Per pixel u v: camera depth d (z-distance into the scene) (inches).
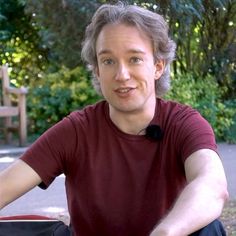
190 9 269.9
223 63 355.9
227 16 333.1
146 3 252.5
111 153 81.0
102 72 80.2
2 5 419.8
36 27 399.9
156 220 79.4
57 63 374.9
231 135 340.2
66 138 82.2
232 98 375.9
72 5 287.4
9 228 78.5
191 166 73.5
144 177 80.1
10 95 344.5
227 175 234.4
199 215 63.3
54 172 82.7
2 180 80.7
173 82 331.0
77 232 83.4
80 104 345.4
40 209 190.4
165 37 82.0
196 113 81.8
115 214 80.5
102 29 80.4
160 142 80.4
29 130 357.4
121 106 79.4
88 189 81.4
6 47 412.8
